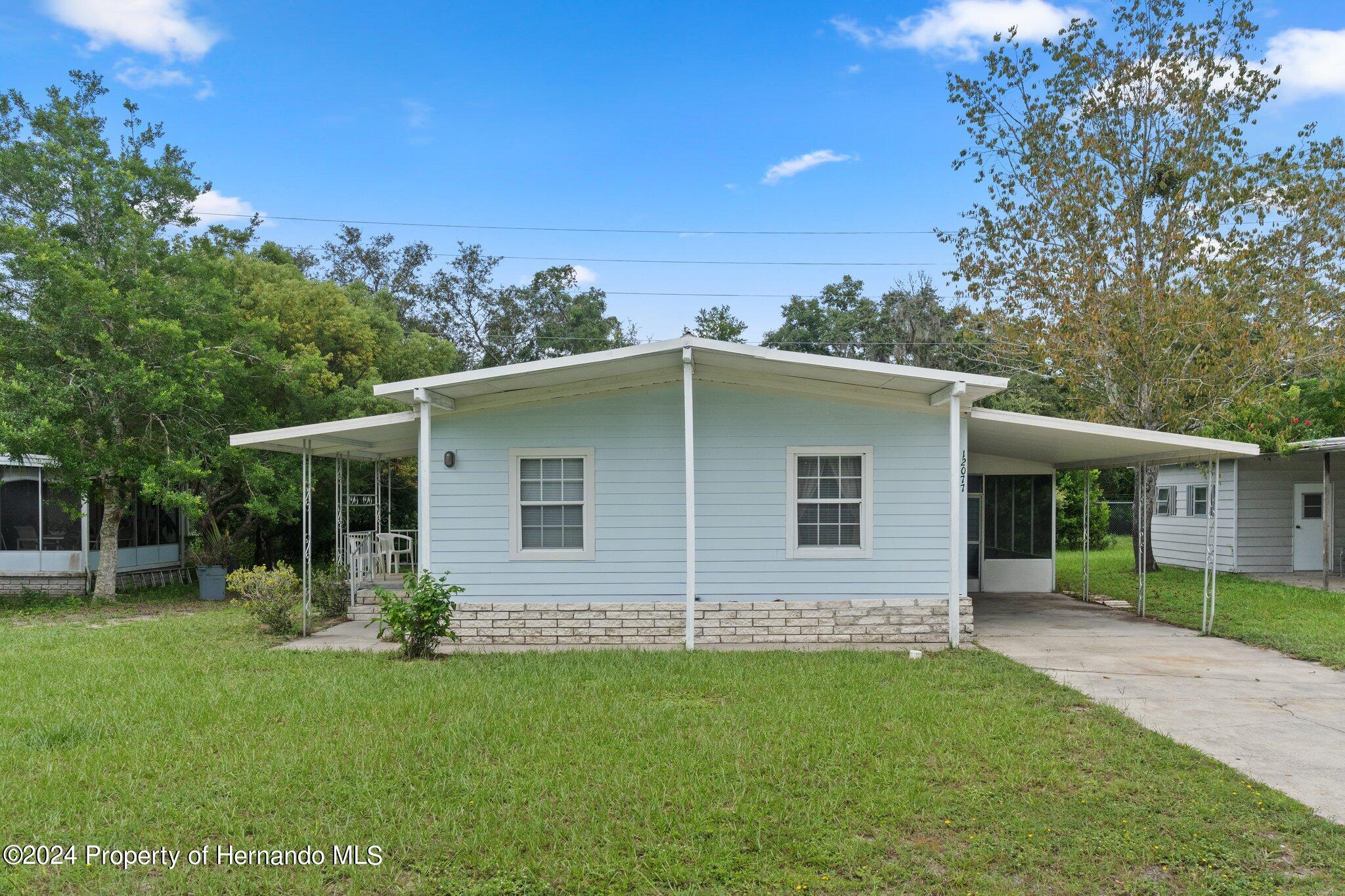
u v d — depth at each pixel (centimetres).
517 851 488
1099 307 1906
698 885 454
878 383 1130
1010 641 1174
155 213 1911
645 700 805
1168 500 2455
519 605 1168
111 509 1789
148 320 1606
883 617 1145
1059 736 692
